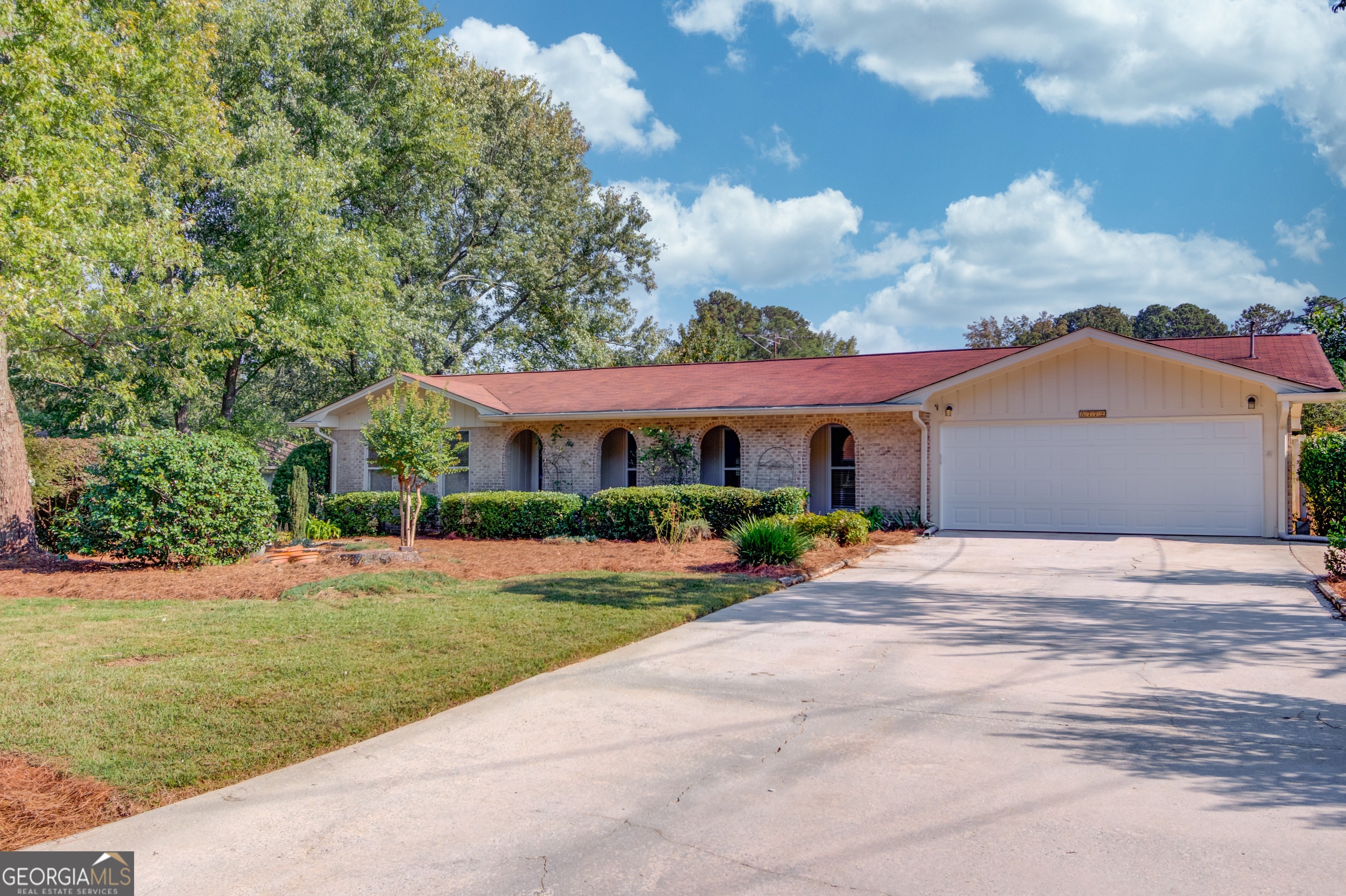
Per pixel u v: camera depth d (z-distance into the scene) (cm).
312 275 2300
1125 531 1565
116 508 1116
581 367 3928
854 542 1374
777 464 1811
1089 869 310
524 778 410
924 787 394
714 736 471
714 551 1341
